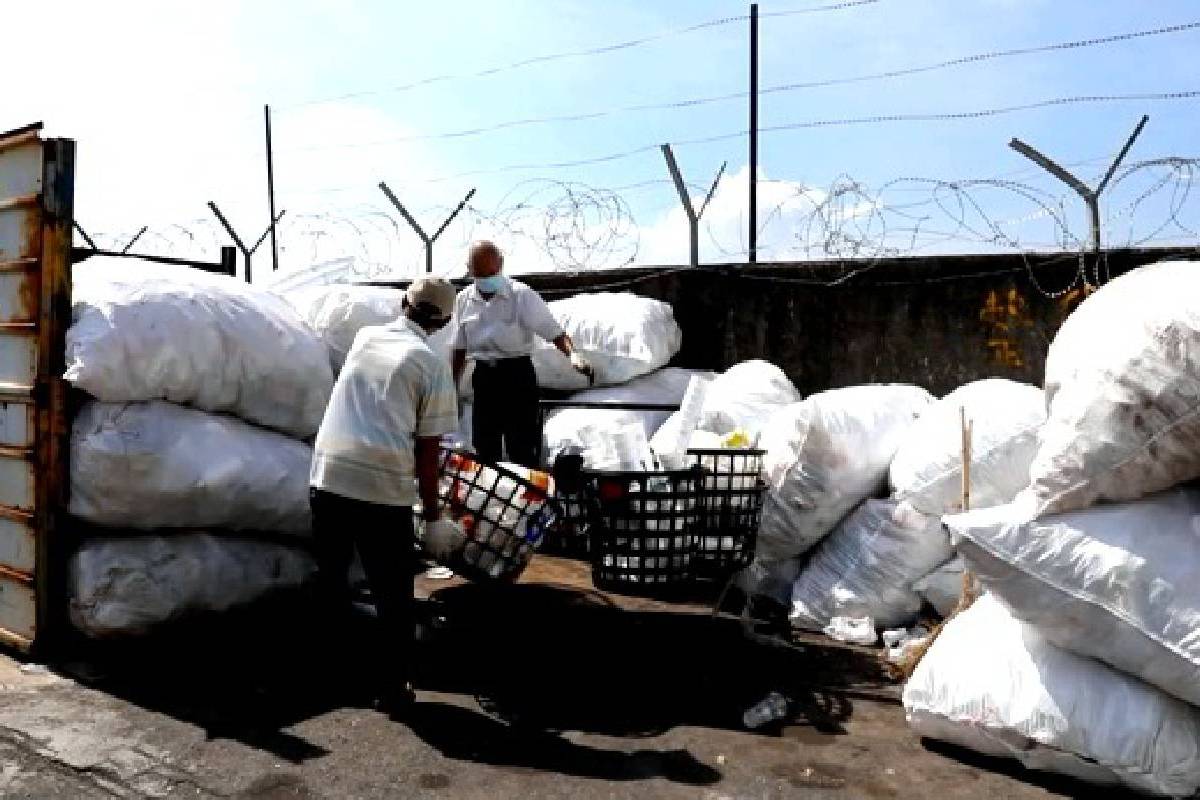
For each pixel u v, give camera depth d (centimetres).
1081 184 501
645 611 391
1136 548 246
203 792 243
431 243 736
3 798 236
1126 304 270
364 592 396
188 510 339
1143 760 240
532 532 335
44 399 329
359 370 303
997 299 531
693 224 646
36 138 326
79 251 404
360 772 257
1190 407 242
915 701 283
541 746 277
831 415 401
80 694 307
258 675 329
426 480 308
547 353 588
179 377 336
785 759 271
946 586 375
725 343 629
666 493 312
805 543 412
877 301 572
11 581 345
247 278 821
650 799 245
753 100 622
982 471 361
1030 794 252
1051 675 257
